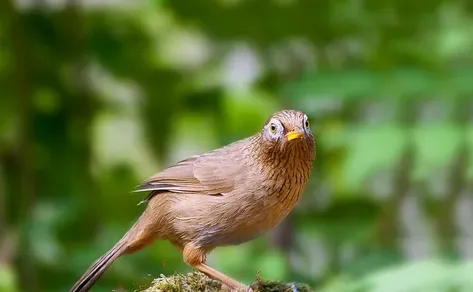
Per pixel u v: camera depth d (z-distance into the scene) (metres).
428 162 9.34
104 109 13.70
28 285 11.57
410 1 11.70
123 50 13.01
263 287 7.20
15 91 12.14
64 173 12.53
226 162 7.39
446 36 11.47
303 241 13.38
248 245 13.17
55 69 12.48
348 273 10.98
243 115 14.02
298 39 12.65
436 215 12.66
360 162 9.52
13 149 12.45
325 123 12.52
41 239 11.87
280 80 13.34
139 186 7.77
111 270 10.91
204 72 14.50
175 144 14.68
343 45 12.55
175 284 7.05
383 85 10.09
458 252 12.66
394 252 11.57
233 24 12.84
